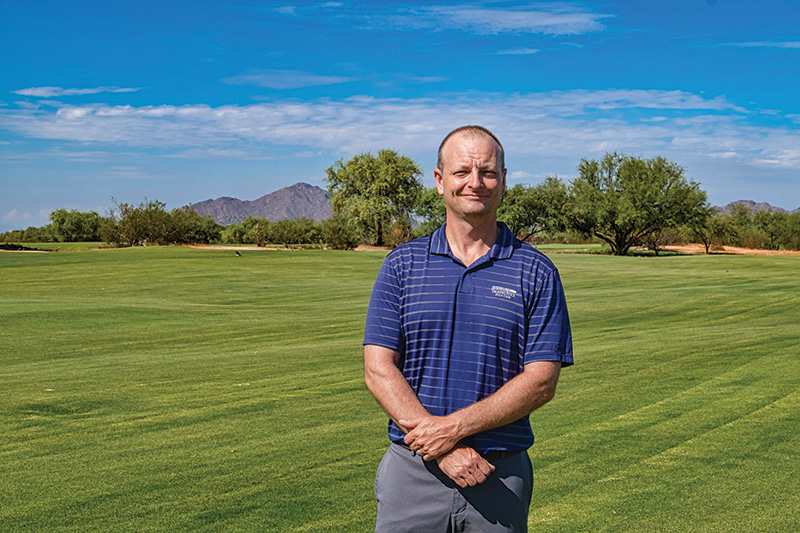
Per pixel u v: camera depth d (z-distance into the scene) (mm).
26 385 8680
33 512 4402
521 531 2447
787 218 85062
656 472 4953
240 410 7180
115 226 58188
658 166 69875
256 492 4707
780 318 16391
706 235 75562
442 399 2408
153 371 9742
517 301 2412
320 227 83250
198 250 46938
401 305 2482
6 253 42000
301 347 12297
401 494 2441
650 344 11625
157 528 4129
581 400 7289
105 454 5652
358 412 7043
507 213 72000
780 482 4695
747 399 7105
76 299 21859
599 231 76500
